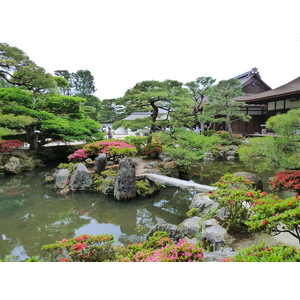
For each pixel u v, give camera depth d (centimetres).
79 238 333
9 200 758
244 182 517
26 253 448
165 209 689
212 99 1745
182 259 260
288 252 247
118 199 733
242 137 1817
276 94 1509
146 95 949
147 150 1102
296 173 507
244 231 427
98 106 3366
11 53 1082
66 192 806
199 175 1023
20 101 1170
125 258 308
